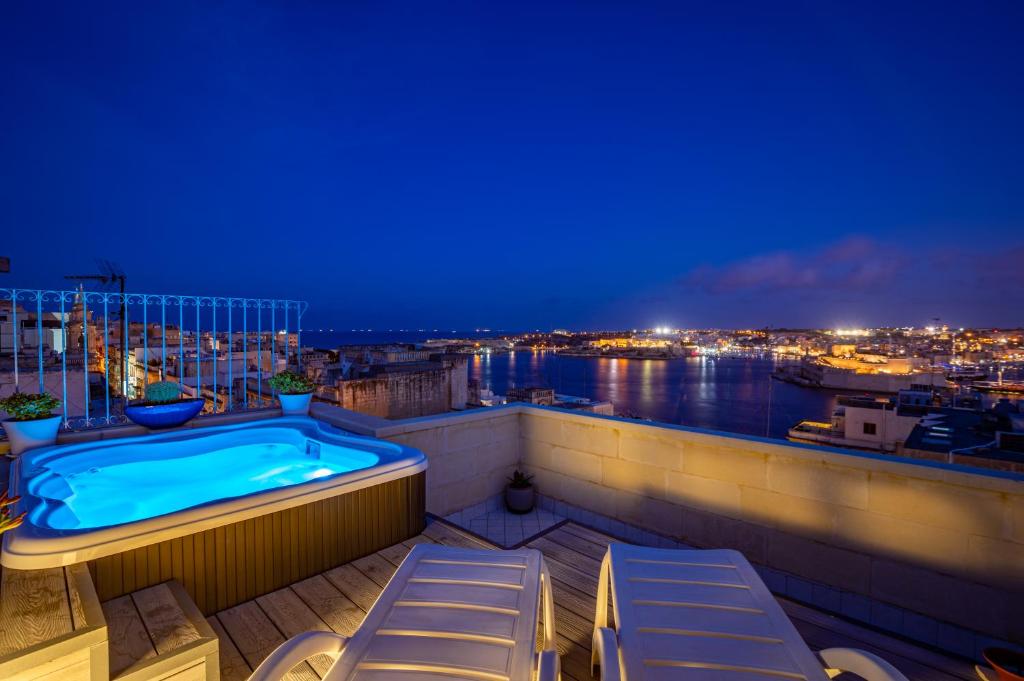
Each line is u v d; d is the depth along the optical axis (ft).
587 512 12.59
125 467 11.53
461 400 62.08
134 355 44.16
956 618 7.74
